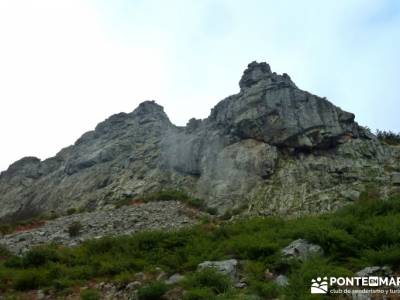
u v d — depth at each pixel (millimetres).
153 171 47094
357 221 16812
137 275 15617
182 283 13398
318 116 40812
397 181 32250
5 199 60094
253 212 32094
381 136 46125
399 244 13328
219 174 39500
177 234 21141
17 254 24328
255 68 48344
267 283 12664
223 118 44969
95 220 33781
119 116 66625
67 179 56031
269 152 39031
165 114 66125
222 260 15586
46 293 15227
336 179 35156
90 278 16516
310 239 15125
